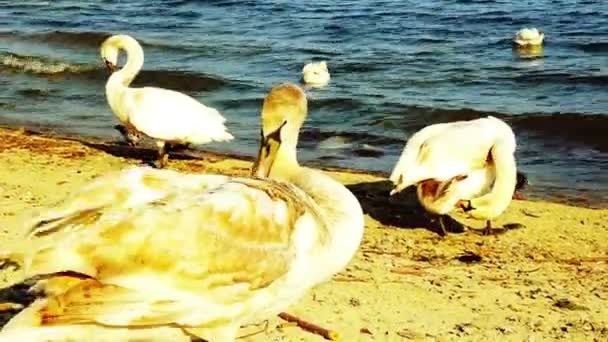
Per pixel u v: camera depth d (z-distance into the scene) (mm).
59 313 5156
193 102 14711
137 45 15289
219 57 25672
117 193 5547
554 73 22531
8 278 8086
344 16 31078
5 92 21609
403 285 9156
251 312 5758
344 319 7918
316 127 18594
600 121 18141
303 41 27578
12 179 13125
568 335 7992
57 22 31328
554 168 15812
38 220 5414
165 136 14516
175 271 5344
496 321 8258
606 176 15273
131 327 5348
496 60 24375
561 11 29984
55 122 18859
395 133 18391
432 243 11250
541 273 10102
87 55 26047
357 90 21562
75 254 5168
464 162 11273
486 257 10727
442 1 32656
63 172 13891
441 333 7809
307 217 6027
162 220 5383
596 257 10875
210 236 5477
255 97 21250
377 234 11531
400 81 22453
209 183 5855
